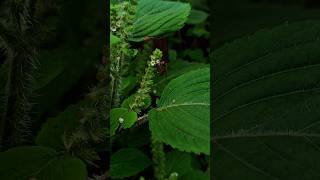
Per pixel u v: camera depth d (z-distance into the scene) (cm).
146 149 46
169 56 46
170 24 44
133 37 44
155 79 45
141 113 45
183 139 39
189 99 41
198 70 42
